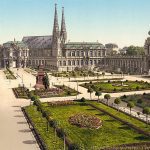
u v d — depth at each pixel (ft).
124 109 317.01
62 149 194.59
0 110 322.55
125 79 639.76
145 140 211.00
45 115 257.96
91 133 231.09
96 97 405.80
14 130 245.24
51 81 610.24
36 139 221.05
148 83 535.60
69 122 263.90
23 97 402.52
